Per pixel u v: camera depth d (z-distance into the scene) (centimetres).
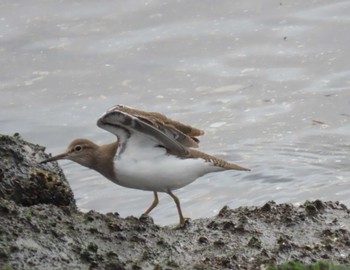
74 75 1791
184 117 1658
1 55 1836
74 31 1894
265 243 1036
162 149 1134
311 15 1908
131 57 1823
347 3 1941
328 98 1697
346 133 1612
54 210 1016
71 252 933
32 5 1980
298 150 1578
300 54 1811
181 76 1775
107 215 1047
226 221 1078
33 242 930
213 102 1706
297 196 1441
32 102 1727
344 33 1847
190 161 1140
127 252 971
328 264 947
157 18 1928
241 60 1805
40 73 1798
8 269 870
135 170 1133
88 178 1534
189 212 1414
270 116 1662
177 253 993
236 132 1631
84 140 1164
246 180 1505
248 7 1953
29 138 1623
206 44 1847
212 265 972
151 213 1418
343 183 1471
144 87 1748
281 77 1758
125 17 1936
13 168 1122
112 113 1078
